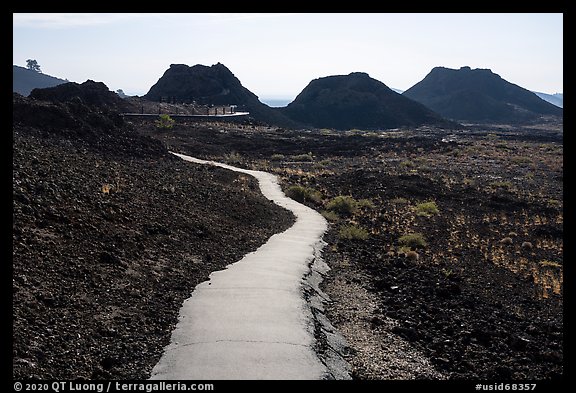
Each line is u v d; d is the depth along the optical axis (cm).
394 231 2036
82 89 6475
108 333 783
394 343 917
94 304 862
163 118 5181
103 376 670
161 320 870
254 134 5609
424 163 4175
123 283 977
